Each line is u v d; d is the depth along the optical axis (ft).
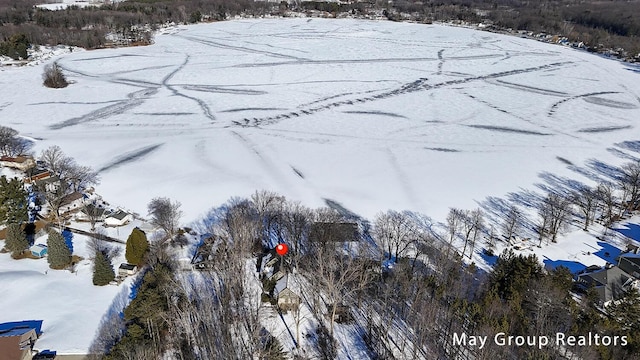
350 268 227.81
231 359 192.13
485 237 305.53
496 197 362.53
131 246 254.88
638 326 200.44
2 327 212.84
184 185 368.07
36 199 325.21
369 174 396.57
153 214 316.81
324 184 376.48
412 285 228.43
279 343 205.46
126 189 359.05
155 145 448.24
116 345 191.21
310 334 212.64
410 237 289.94
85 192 350.23
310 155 432.25
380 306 225.97
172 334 203.31
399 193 364.79
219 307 222.48
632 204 342.85
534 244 299.79
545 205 343.46
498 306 199.82
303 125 508.94
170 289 221.66
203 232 301.84
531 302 207.92
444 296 222.48
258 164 410.52
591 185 382.63
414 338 203.00
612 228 320.09
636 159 435.94
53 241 252.83
